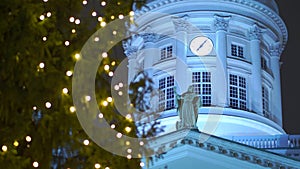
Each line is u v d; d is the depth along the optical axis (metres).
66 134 14.27
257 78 57.41
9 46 13.66
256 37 58.97
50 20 14.68
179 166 36.56
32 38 13.73
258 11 59.75
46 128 13.98
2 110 13.80
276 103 59.69
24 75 13.74
